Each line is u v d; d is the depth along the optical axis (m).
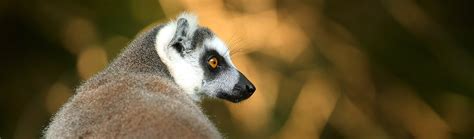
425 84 17.59
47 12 16.64
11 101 17.06
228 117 15.63
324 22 16.42
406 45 17.64
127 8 15.92
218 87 9.06
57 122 8.05
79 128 7.57
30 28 17.05
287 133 15.69
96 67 15.61
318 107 16.02
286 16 15.83
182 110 7.59
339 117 16.72
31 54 17.27
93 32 16.12
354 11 17.16
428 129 17.20
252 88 9.18
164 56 8.72
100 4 16.30
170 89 8.20
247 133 15.49
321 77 16.11
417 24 17.25
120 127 7.25
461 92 17.31
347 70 16.61
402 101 17.39
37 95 16.84
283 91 15.85
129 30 15.70
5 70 17.27
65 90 16.41
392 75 17.53
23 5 16.70
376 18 17.30
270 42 15.40
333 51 16.42
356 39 17.03
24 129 16.58
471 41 18.00
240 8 15.34
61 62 16.95
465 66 17.47
